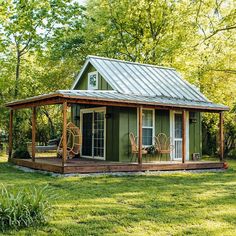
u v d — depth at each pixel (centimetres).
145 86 1448
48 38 1497
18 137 2086
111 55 2580
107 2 2491
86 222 525
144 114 1378
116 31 2533
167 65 2286
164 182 971
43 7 1357
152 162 1337
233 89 2328
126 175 1128
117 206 637
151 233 471
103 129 1396
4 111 2056
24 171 1197
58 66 2611
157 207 638
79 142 1359
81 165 1077
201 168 1323
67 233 466
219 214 586
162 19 2398
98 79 1494
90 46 2688
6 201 496
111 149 1340
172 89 1515
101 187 854
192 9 2275
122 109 1316
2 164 1422
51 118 2689
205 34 2330
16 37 1451
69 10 1394
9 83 2033
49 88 2452
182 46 2216
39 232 464
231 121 2148
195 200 705
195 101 1469
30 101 1215
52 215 558
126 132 1320
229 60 2288
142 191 805
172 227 502
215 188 868
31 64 2361
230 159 2022
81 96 1051
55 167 1080
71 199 693
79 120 1566
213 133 2241
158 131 1413
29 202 515
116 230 484
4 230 469
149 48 2350
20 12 1317
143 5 2383
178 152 1473
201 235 462
